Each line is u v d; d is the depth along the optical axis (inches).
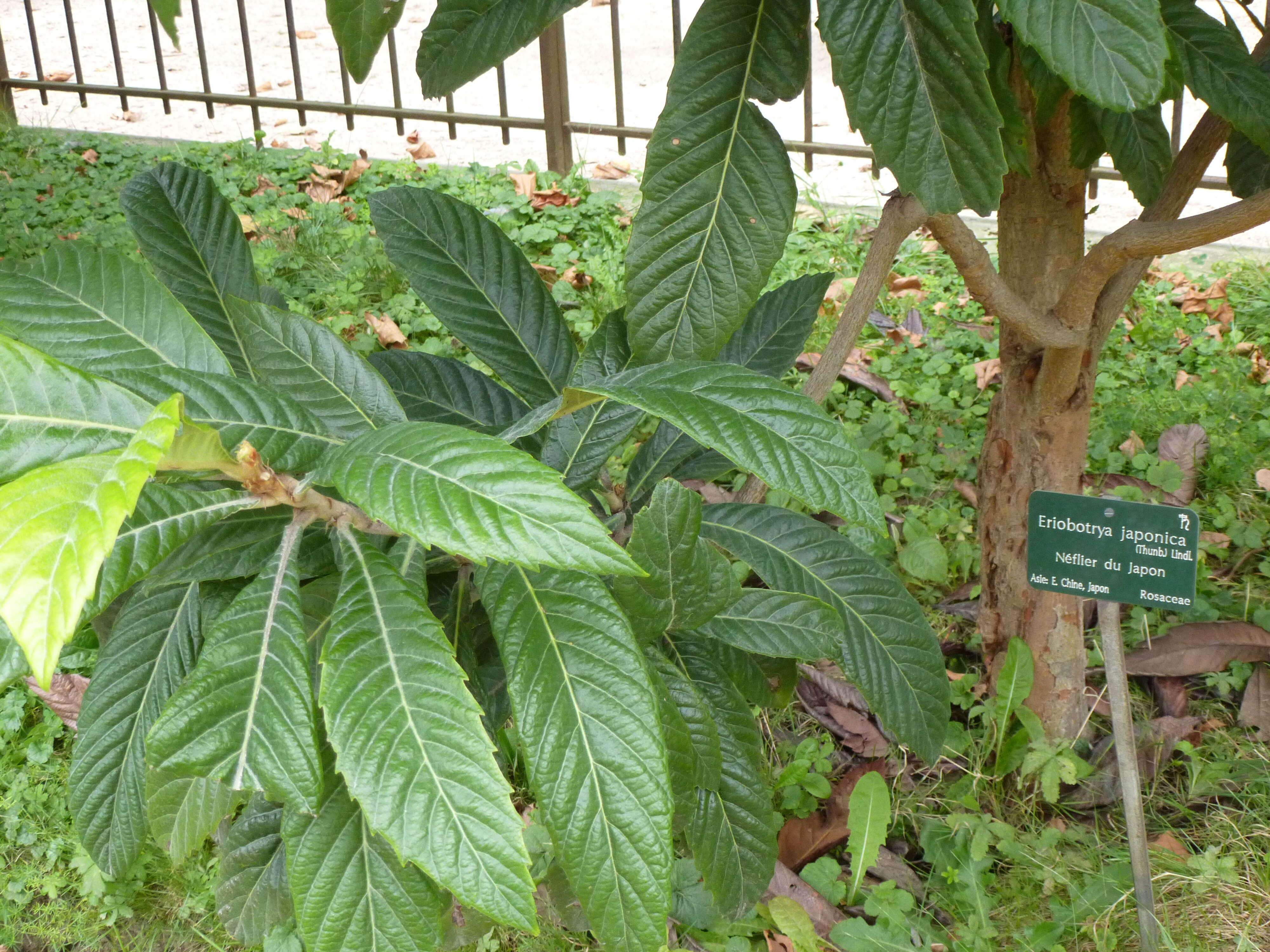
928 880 106.1
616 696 58.7
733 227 61.5
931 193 56.4
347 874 63.4
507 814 52.4
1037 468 107.5
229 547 61.2
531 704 58.5
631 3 362.3
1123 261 87.3
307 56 331.0
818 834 109.5
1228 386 159.9
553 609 60.2
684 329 63.2
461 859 52.2
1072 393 103.9
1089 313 95.0
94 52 338.6
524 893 52.5
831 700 122.0
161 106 298.2
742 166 60.6
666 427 86.4
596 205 214.7
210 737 52.9
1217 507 145.4
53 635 33.9
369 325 181.9
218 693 53.4
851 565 87.4
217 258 77.0
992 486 112.3
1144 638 125.7
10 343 49.4
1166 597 89.6
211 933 107.3
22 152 245.1
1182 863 103.2
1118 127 79.0
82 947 108.3
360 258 194.4
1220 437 152.6
